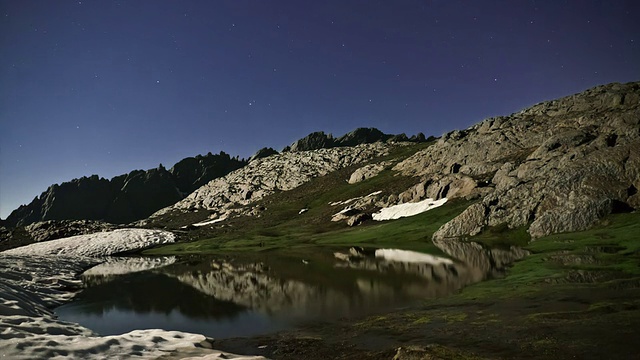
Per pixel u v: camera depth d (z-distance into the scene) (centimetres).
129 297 3002
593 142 6266
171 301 2784
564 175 5544
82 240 10456
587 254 2864
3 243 11638
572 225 4459
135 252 9581
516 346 1116
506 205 6053
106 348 1347
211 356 1299
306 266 4359
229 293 2978
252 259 5791
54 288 3288
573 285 1905
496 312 1589
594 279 1984
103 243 10156
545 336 1164
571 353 997
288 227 12338
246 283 3428
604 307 1407
